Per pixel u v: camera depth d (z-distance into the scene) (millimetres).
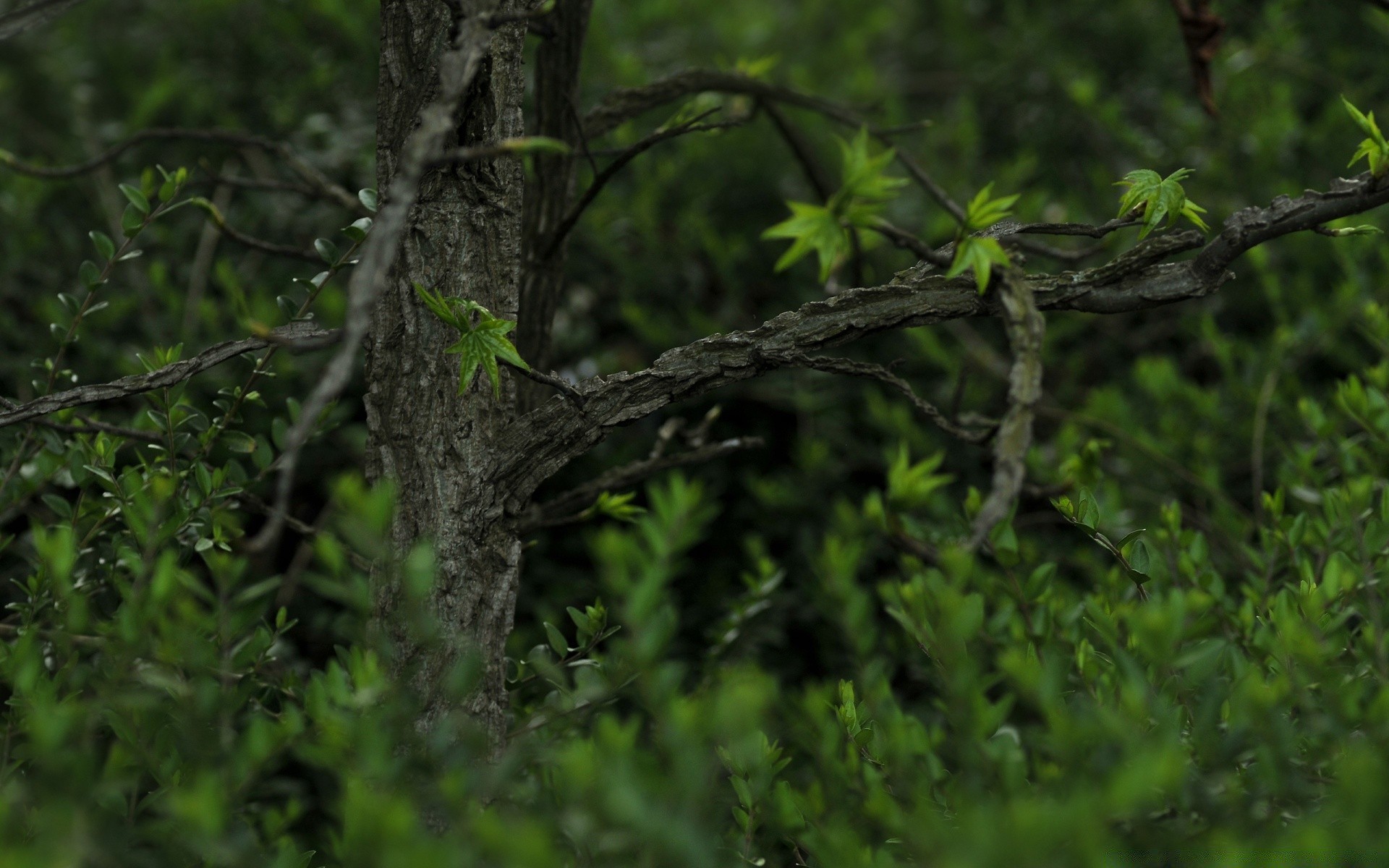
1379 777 821
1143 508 2191
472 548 1167
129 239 1433
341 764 923
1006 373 2527
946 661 1089
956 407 1771
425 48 1137
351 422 2479
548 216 1622
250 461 2205
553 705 1337
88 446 1372
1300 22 3178
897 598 1496
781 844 1348
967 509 1491
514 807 1092
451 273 1159
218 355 1210
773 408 2781
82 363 2330
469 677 940
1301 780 950
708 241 2695
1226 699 1084
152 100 2781
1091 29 3654
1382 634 1147
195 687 1007
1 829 847
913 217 2916
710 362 1158
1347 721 970
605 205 2643
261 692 1346
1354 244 2170
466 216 1160
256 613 1075
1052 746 977
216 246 2691
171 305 2232
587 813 875
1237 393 2244
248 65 3123
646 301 2865
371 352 1187
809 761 1551
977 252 999
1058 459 2180
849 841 955
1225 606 1383
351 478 921
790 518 2512
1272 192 2609
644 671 912
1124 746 899
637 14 3311
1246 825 903
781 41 4312
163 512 1194
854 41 4082
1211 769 941
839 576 1591
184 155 2885
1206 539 2031
